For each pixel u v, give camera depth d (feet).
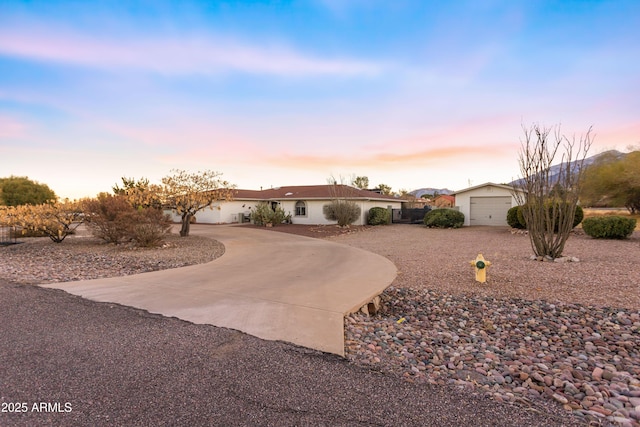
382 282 22.26
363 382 9.58
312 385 9.29
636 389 9.77
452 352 12.72
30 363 10.44
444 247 41.73
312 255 35.19
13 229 54.70
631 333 14.64
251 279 23.25
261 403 8.32
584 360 12.27
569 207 30.19
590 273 24.91
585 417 8.13
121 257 33.63
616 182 77.56
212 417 7.70
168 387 9.05
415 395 8.95
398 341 13.73
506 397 9.09
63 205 46.62
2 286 20.98
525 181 32.35
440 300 19.70
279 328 13.70
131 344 12.01
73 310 16.06
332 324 14.25
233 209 95.04
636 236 46.19
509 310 17.92
